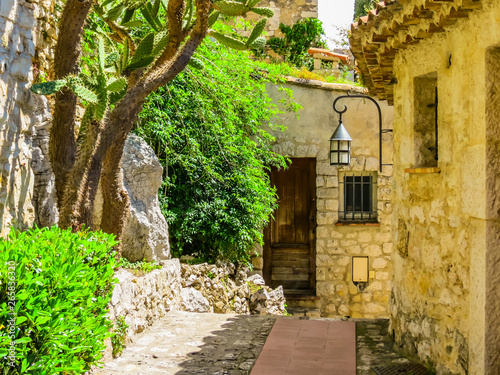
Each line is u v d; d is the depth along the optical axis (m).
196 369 4.79
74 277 3.34
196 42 5.63
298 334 5.92
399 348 5.34
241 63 10.12
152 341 5.64
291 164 11.48
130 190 7.14
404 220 5.41
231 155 9.73
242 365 4.90
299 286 11.43
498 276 3.87
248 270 11.04
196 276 8.23
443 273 4.58
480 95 3.96
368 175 11.14
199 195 9.25
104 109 4.66
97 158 4.99
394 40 5.01
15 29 4.86
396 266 5.63
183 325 6.28
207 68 9.23
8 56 4.72
